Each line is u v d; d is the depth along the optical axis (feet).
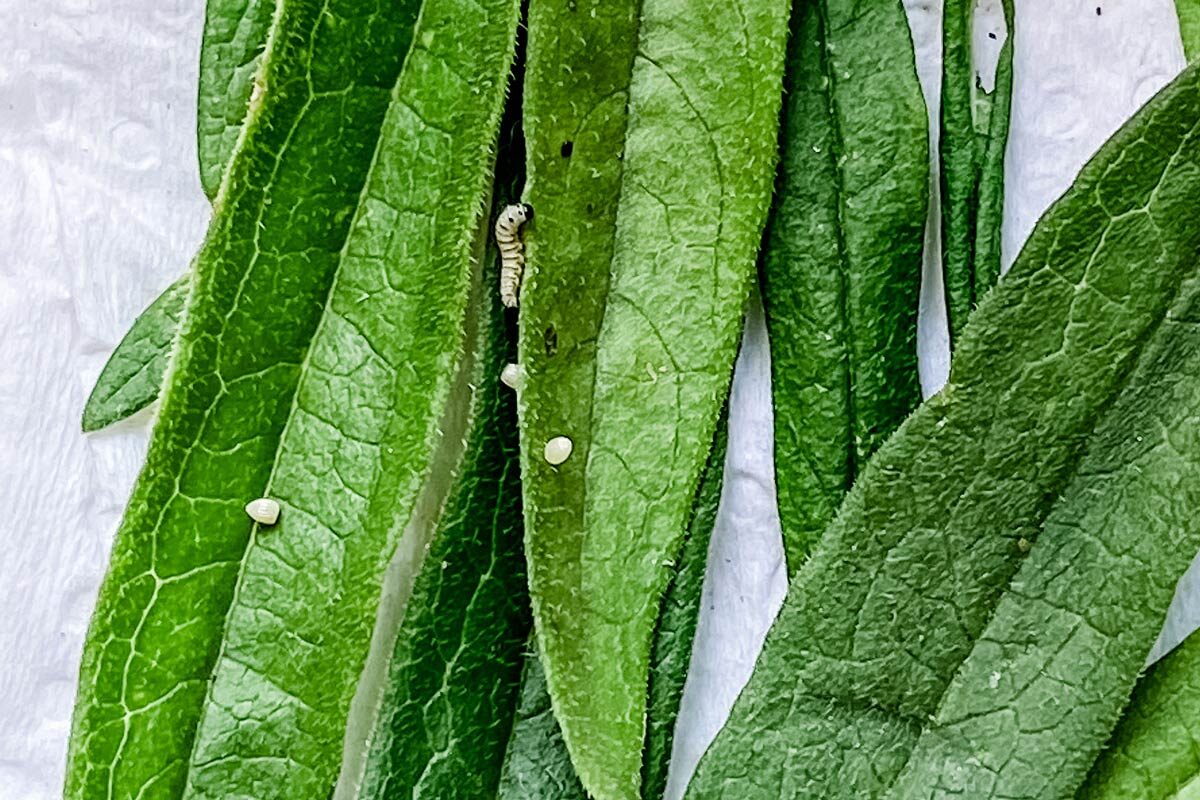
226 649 0.36
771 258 0.38
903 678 0.36
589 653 0.37
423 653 0.38
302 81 0.36
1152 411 0.36
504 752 0.38
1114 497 0.36
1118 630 0.36
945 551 0.36
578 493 0.37
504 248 0.37
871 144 0.38
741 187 0.37
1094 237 0.36
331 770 0.36
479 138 0.36
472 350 0.38
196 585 0.36
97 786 0.36
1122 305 0.36
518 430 0.38
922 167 0.38
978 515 0.36
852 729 0.37
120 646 0.36
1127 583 0.36
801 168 0.38
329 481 0.36
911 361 0.38
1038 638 0.36
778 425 0.38
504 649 0.38
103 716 0.36
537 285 0.37
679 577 0.38
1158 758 0.36
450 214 0.36
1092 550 0.36
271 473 0.36
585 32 0.37
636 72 0.37
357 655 0.36
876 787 0.36
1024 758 0.36
